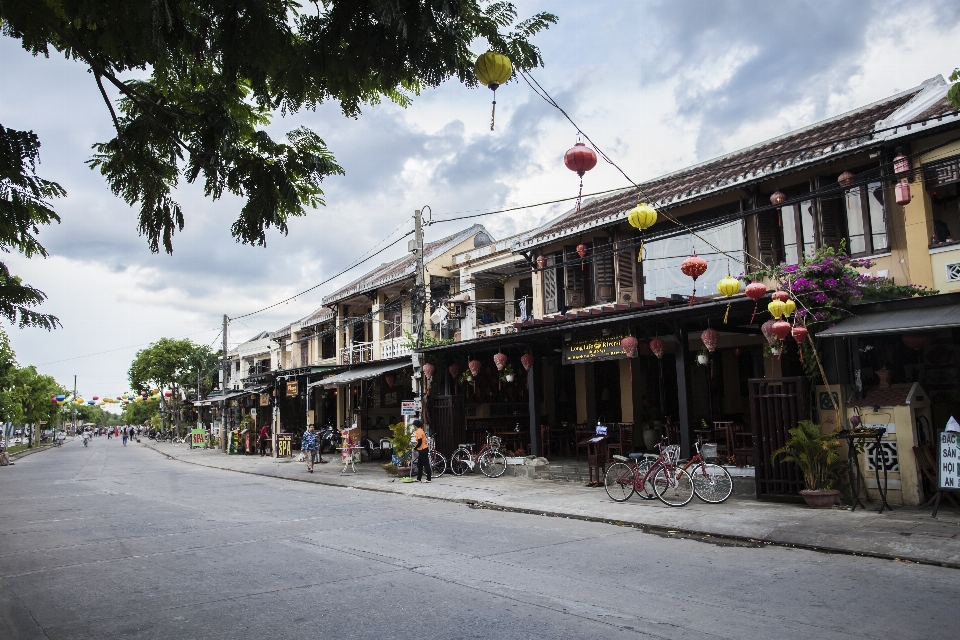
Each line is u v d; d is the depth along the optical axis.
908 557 7.34
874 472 10.45
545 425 18.83
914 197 11.05
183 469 24.31
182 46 4.18
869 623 5.19
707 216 14.30
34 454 40.72
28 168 4.48
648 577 6.77
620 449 14.70
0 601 6.36
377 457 24.83
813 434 10.36
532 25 4.45
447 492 14.14
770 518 9.56
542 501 12.29
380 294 25.84
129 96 4.60
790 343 12.06
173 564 7.79
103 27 3.95
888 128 9.93
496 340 15.89
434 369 18.48
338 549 8.43
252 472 22.02
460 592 6.26
